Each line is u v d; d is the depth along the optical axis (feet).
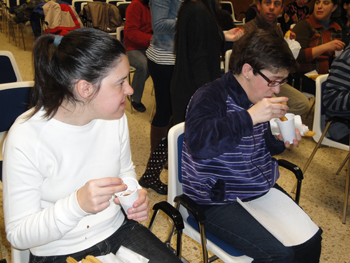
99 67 2.75
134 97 11.76
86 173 3.36
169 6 6.87
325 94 6.98
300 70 9.95
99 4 15.51
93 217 3.43
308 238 4.05
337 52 9.56
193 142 3.82
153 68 7.57
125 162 3.89
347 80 6.55
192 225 4.61
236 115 3.69
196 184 4.29
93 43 2.74
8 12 19.99
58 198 3.28
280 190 4.84
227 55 8.39
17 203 2.98
